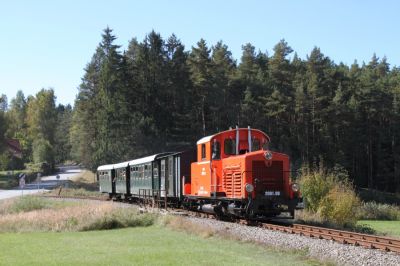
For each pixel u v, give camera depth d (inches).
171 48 3157.0
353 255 535.5
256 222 839.7
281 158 839.7
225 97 3097.9
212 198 918.4
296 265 510.0
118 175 1743.4
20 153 4739.2
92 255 587.8
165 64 3058.6
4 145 3772.1
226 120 3110.2
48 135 5413.4
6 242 746.2
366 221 1593.3
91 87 3376.0
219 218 941.8
